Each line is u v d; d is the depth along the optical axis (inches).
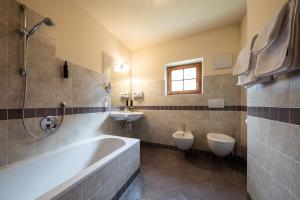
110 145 83.1
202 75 105.9
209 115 102.4
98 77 91.1
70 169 66.1
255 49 37.7
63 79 68.2
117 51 111.1
